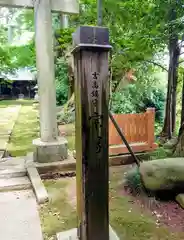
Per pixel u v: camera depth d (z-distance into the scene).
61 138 4.33
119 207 2.81
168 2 4.04
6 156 4.78
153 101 7.02
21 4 3.74
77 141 1.85
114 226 2.43
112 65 4.93
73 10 4.05
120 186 3.38
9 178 3.63
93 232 1.79
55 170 3.86
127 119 4.45
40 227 2.43
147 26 4.46
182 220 2.52
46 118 4.00
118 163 4.32
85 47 1.62
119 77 5.98
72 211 2.74
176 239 2.21
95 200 1.77
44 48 3.83
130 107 6.39
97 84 1.68
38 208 2.81
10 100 21.47
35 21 3.80
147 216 2.61
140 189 3.08
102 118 1.72
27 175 3.70
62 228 2.40
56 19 7.96
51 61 3.91
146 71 6.19
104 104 1.71
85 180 1.74
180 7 4.07
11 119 9.72
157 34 4.35
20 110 13.03
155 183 2.85
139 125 4.54
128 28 4.73
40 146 3.93
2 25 11.47
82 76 1.66
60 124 7.88
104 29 1.65
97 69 1.67
